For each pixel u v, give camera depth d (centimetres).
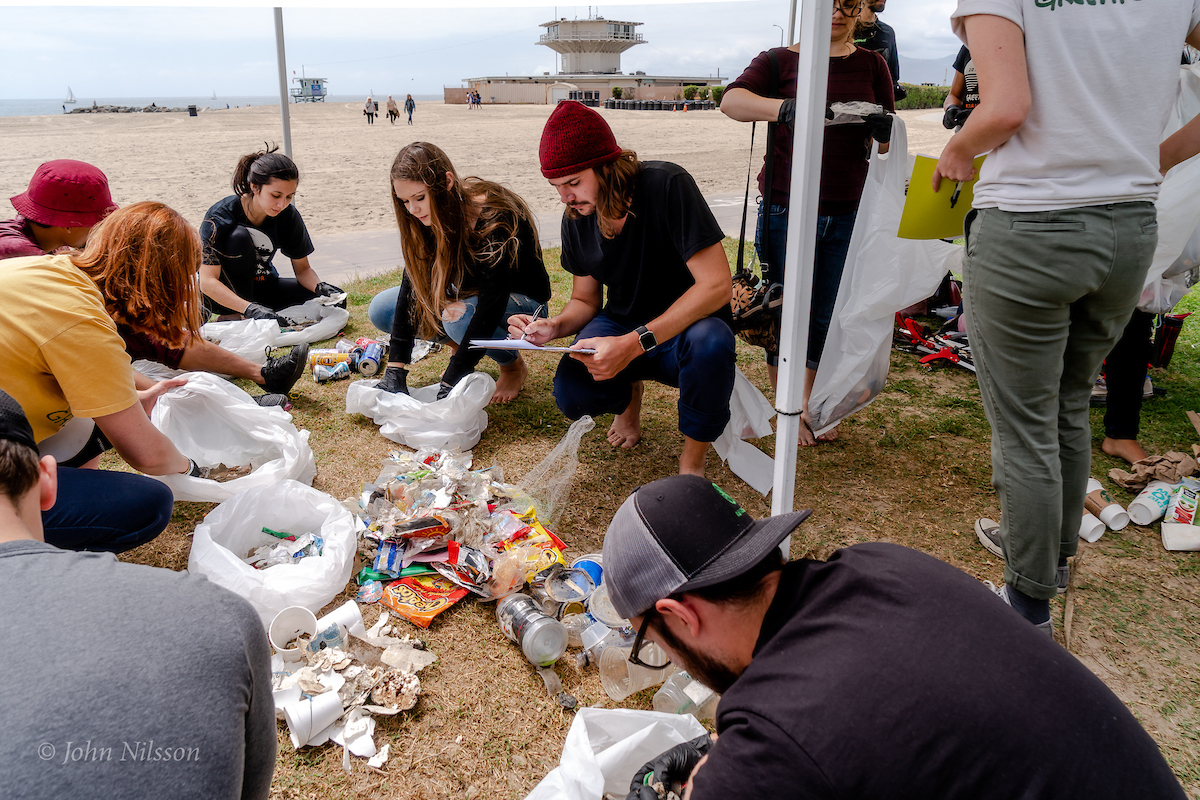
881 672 93
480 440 332
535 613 208
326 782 173
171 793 81
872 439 341
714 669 114
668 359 281
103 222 231
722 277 261
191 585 99
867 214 282
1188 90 270
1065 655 99
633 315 294
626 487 299
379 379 375
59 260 202
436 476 269
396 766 177
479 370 416
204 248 415
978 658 95
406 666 203
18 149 1733
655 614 113
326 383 388
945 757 88
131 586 95
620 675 201
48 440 222
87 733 79
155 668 86
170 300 236
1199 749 182
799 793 90
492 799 170
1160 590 241
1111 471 302
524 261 356
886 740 89
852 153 307
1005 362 191
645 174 262
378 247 741
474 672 205
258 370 358
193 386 289
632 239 271
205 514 274
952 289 490
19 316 189
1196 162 263
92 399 201
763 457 312
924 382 407
